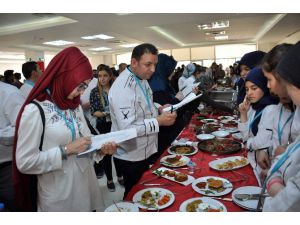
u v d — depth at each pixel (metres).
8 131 1.81
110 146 1.22
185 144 1.97
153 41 10.91
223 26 8.23
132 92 1.59
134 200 1.18
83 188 1.27
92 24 6.36
